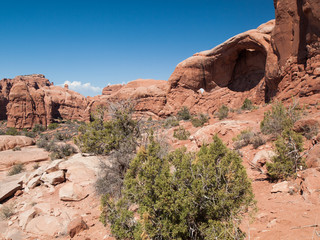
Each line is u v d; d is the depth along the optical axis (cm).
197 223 328
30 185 957
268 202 440
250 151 864
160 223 313
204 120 2173
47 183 923
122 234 397
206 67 4566
